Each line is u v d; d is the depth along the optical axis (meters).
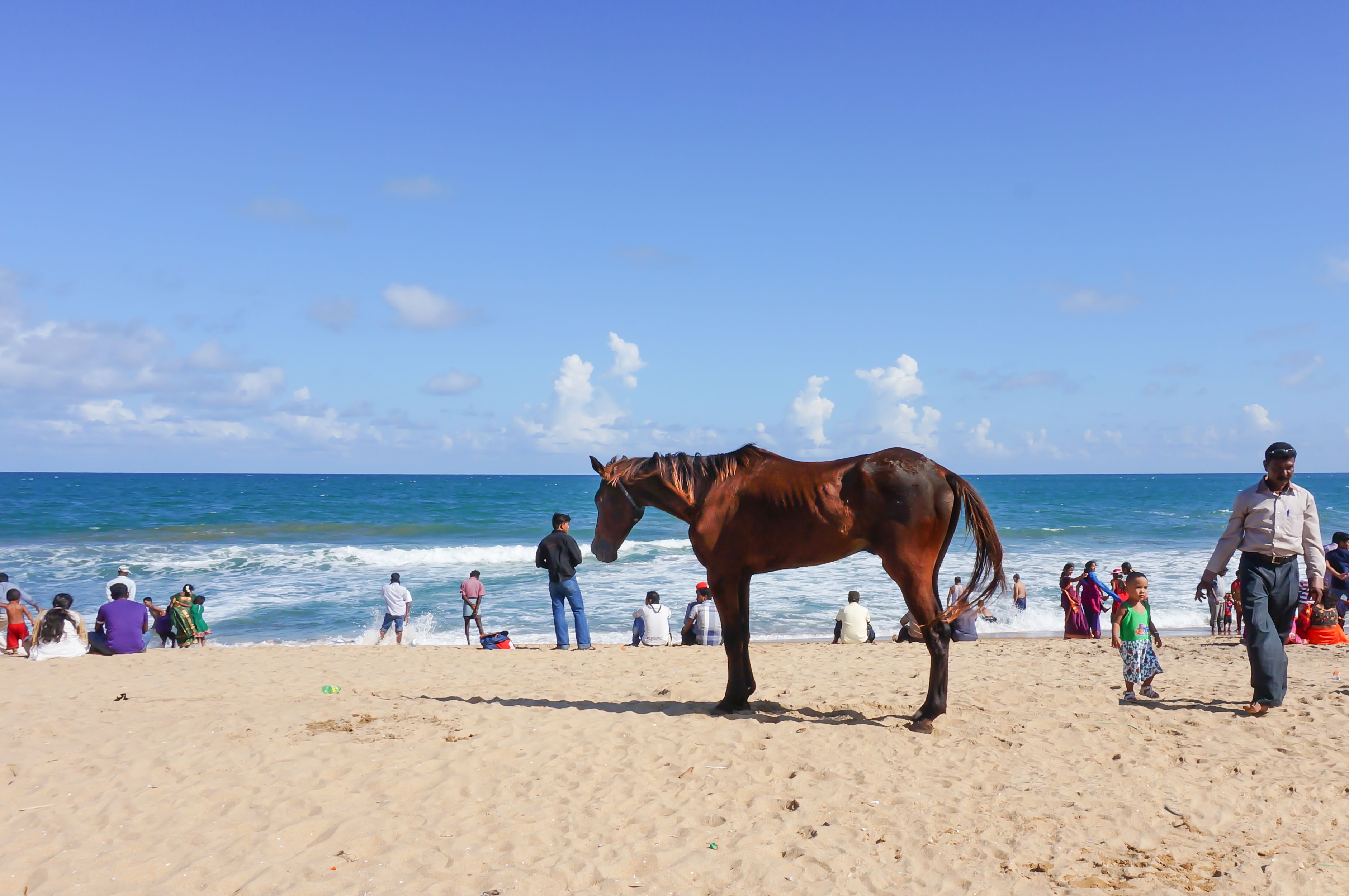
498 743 5.63
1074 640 14.58
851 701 7.13
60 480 137.88
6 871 3.88
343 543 40.00
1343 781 4.88
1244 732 5.91
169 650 13.50
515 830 4.29
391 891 3.66
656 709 7.01
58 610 12.46
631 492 6.82
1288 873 3.79
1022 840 4.17
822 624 20.11
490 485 130.75
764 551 6.38
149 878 3.82
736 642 6.61
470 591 17.69
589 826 4.38
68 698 8.23
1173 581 25.47
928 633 5.97
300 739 5.73
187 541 40.31
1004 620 20.69
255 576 27.47
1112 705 6.89
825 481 6.14
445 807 4.59
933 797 4.74
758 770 5.18
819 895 3.65
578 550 13.30
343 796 4.71
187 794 4.71
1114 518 57.19
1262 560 6.39
